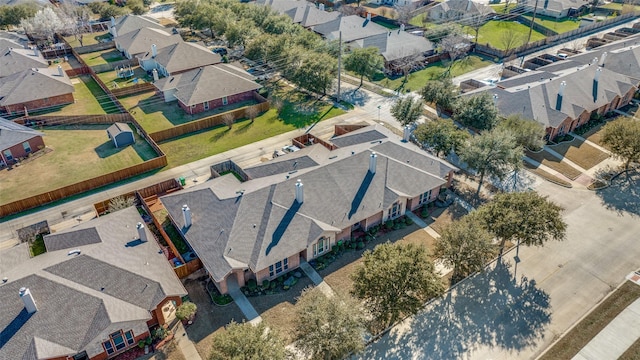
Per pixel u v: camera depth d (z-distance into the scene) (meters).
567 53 89.12
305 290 33.94
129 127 63.78
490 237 36.56
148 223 45.56
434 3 124.81
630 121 53.12
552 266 40.00
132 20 101.94
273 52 79.69
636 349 32.38
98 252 36.00
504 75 79.44
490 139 48.12
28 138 58.34
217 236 39.03
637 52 76.06
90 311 31.53
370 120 66.75
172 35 94.25
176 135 62.97
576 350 32.31
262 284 37.91
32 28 99.06
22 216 47.75
